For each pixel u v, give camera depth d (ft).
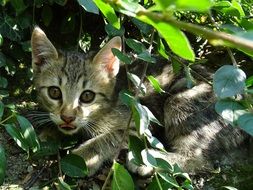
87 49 1.61
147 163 0.91
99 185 1.17
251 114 0.65
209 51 1.58
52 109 1.27
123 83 1.40
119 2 0.42
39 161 1.19
